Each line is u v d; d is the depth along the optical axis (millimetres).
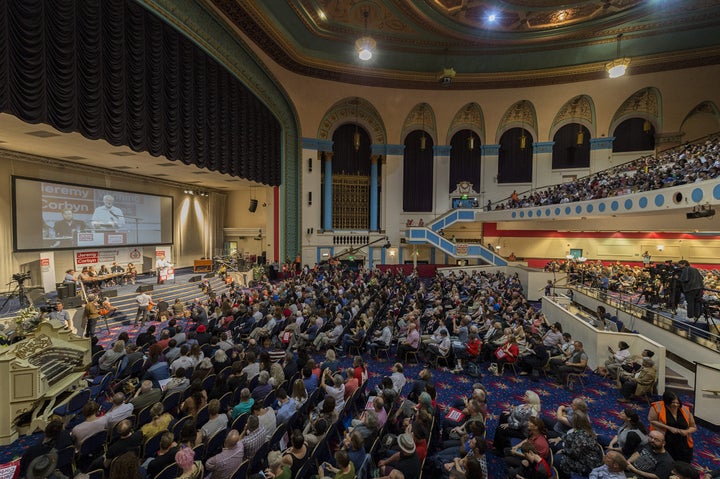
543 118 24938
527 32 20359
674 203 11500
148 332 8305
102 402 6605
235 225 26656
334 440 5684
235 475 3842
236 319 10188
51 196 14180
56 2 8734
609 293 13820
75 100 9227
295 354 9203
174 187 21266
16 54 7973
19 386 5539
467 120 26500
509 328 9211
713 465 5309
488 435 6000
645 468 4160
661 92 22531
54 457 3590
